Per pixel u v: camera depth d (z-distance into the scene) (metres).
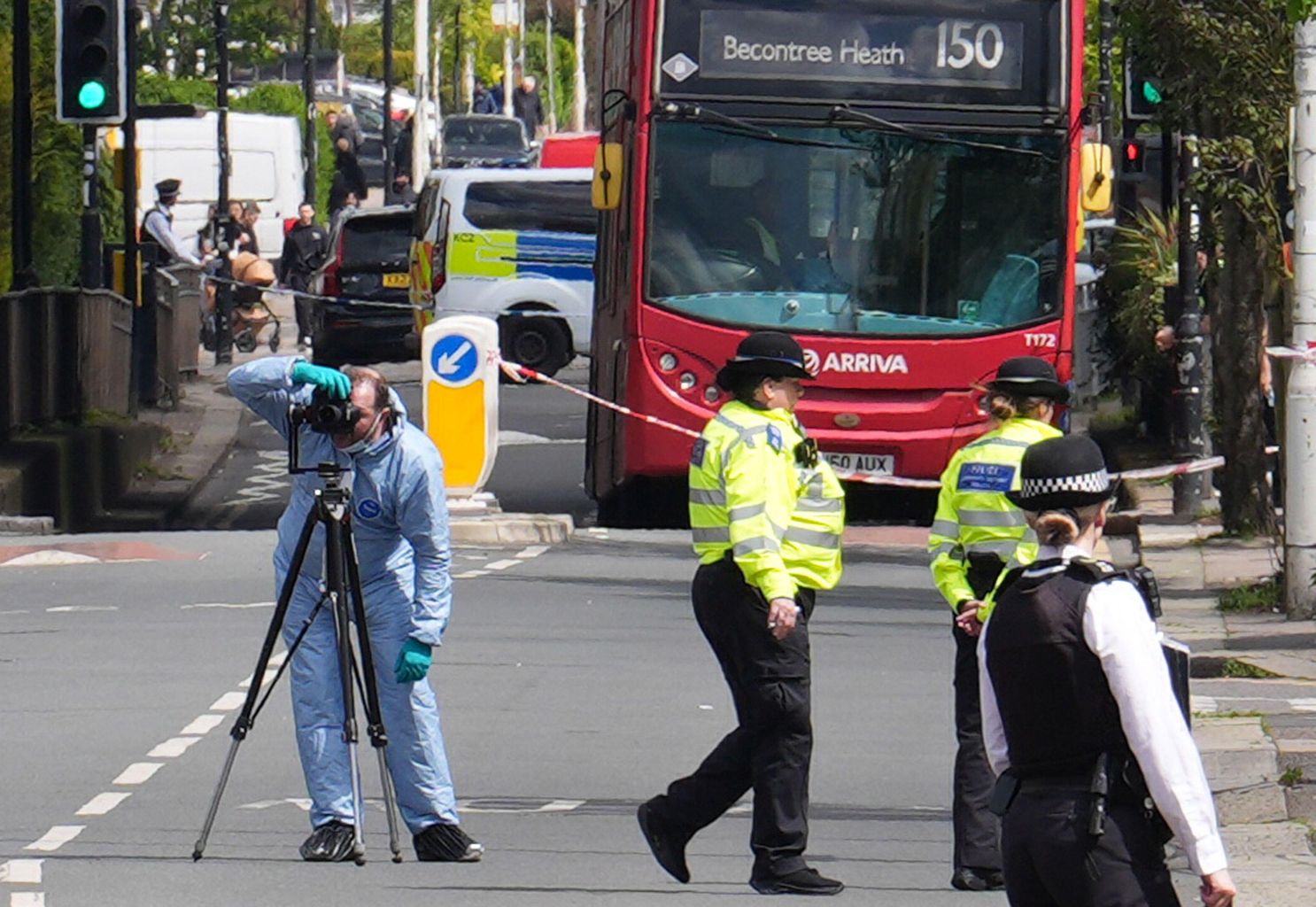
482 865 36.47
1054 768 23.36
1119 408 124.69
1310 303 60.62
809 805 41.09
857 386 74.75
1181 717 23.05
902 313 75.12
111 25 85.75
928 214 75.12
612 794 41.50
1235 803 39.88
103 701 49.53
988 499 35.03
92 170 108.56
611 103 81.75
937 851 37.78
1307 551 61.22
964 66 75.19
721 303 74.94
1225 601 63.66
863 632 60.38
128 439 102.56
